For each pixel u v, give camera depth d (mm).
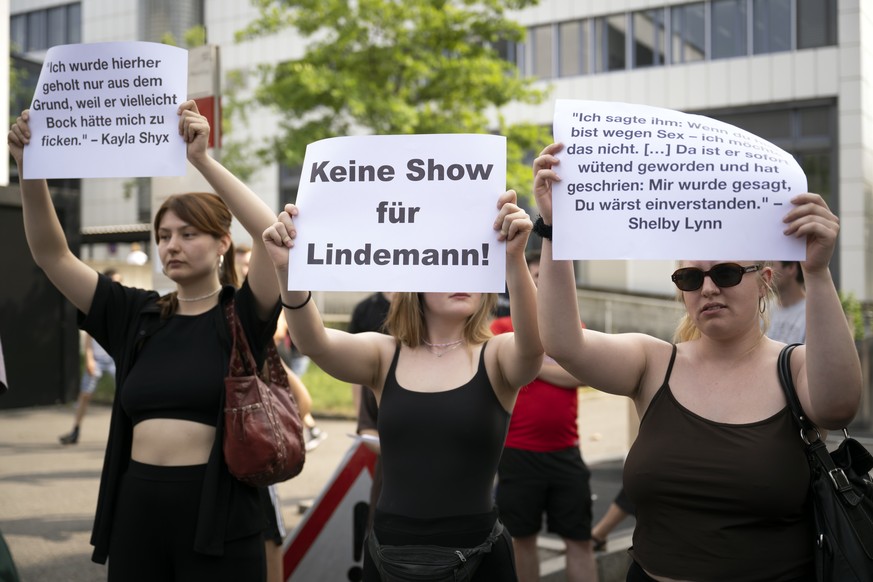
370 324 5539
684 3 26859
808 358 2359
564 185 2543
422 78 19922
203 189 6027
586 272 28906
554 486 4574
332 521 4535
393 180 2838
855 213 24859
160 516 3082
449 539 2816
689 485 2463
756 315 2568
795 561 2404
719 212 2457
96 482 8469
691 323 2857
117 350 3320
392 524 2879
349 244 2838
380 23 19297
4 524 6910
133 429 3229
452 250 2789
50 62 3143
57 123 3139
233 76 23953
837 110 25125
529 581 4598
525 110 28953
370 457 4535
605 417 13789
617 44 27875
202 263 3303
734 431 2475
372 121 19047
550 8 28656
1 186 11633
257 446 3047
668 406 2590
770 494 2389
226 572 3092
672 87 27203
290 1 19891
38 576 5598
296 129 20047
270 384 3324
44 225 3254
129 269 25312
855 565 2287
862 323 13766
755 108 26250
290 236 2869
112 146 3096
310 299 2924
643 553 2568
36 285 12469
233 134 31031
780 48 25781
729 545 2416
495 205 2785
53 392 12797
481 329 3123
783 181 2428
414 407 2934
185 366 3170
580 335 2609
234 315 3195
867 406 7641
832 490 2373
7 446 10508
